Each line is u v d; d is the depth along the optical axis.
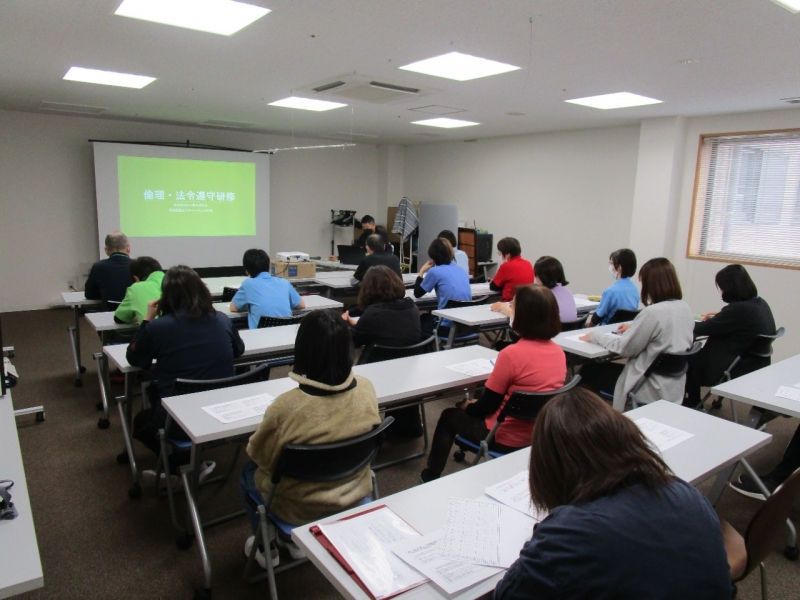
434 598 1.07
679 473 1.57
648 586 0.83
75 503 2.58
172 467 2.58
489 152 8.03
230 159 7.96
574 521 0.90
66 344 5.39
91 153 7.12
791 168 5.04
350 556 1.18
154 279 3.46
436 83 4.31
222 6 2.76
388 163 9.48
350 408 1.62
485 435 2.25
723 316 3.36
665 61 3.46
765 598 1.83
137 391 4.01
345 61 3.73
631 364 2.87
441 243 4.51
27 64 4.04
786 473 2.73
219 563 2.17
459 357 2.76
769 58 3.31
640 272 2.93
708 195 5.64
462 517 1.33
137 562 2.16
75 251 7.21
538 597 0.89
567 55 3.39
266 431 1.60
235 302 3.65
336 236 9.48
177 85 4.74
